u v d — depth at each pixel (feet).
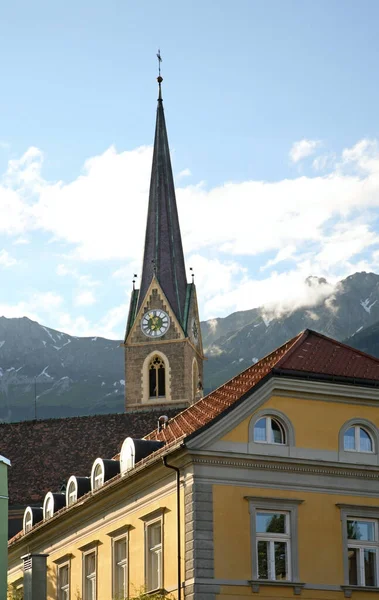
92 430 351.67
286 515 157.28
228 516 153.38
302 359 166.20
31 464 339.57
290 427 159.94
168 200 483.92
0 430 352.90
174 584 155.22
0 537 142.00
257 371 170.40
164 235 476.95
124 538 172.86
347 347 172.86
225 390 174.29
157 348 454.81
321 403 163.53
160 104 495.82
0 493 143.23
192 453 153.17
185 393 449.89
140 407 450.71
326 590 155.74
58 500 207.92
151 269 468.75
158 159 489.26
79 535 189.16
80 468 338.75
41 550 205.16
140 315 459.73
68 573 192.95
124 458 175.83
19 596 201.05
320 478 159.94
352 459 162.91
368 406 166.40
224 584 150.51
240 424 157.38
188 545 152.05
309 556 156.35
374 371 168.66
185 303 463.83
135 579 167.53
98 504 180.96
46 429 352.90
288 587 153.58
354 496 161.38
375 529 162.20
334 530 158.92
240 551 152.56
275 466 157.38
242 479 155.43
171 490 159.22
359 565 159.74
